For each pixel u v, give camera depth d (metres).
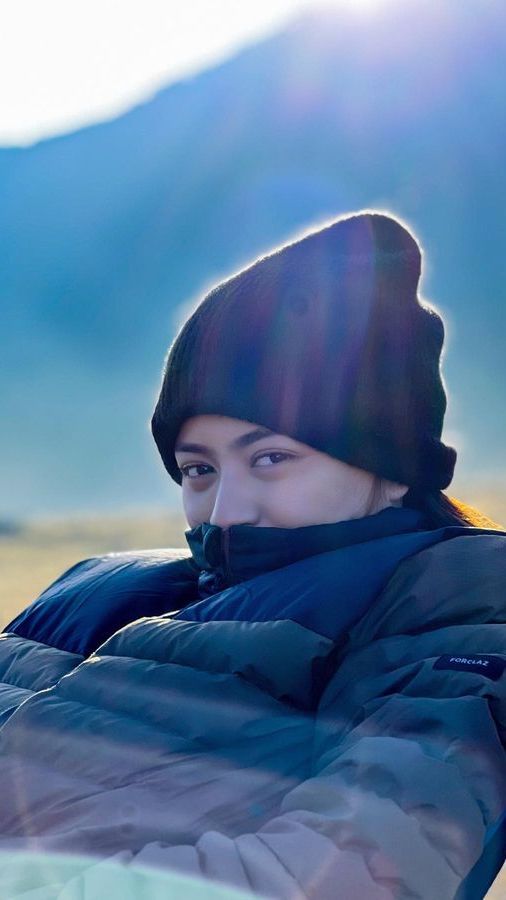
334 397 1.39
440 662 1.17
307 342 1.40
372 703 1.15
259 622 1.22
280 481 1.40
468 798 1.00
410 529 1.41
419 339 1.49
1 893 0.99
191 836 1.03
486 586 1.28
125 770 1.10
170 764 1.09
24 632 1.69
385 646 1.24
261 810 1.07
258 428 1.39
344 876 0.90
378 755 1.02
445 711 1.08
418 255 1.56
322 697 1.22
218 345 1.42
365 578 1.25
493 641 1.20
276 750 1.13
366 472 1.43
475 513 1.62
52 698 1.23
